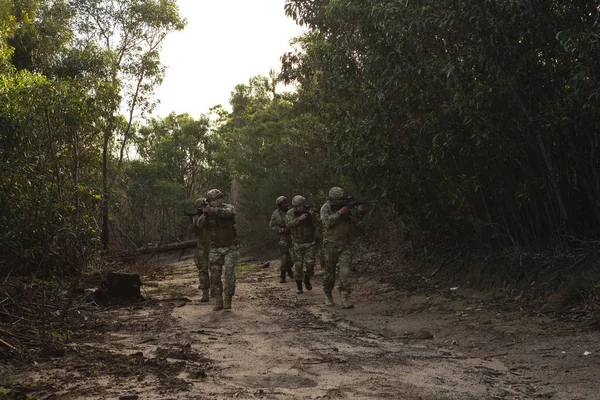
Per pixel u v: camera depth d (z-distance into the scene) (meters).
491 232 9.94
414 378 4.89
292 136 22.64
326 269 9.86
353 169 11.15
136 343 6.52
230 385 4.55
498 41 7.90
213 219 9.45
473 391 4.51
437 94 9.16
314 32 14.77
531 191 8.95
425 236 11.88
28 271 10.66
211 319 8.48
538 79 8.35
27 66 23.06
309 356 5.83
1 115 9.45
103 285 10.16
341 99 12.09
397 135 10.34
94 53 20.78
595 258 8.15
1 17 20.64
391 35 9.00
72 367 5.09
